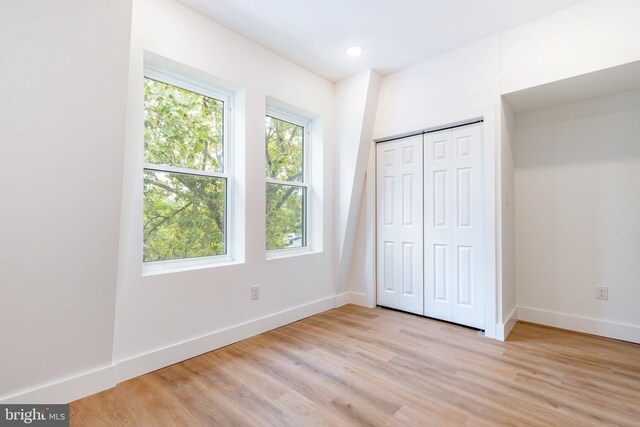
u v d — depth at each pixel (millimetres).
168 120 2180
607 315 2512
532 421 1460
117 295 1807
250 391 1731
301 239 3225
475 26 2373
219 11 2166
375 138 3303
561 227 2730
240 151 2510
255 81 2566
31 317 1475
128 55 1565
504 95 2484
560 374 1894
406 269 3162
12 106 1303
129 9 1523
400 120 3096
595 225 2574
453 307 2818
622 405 1579
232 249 2549
